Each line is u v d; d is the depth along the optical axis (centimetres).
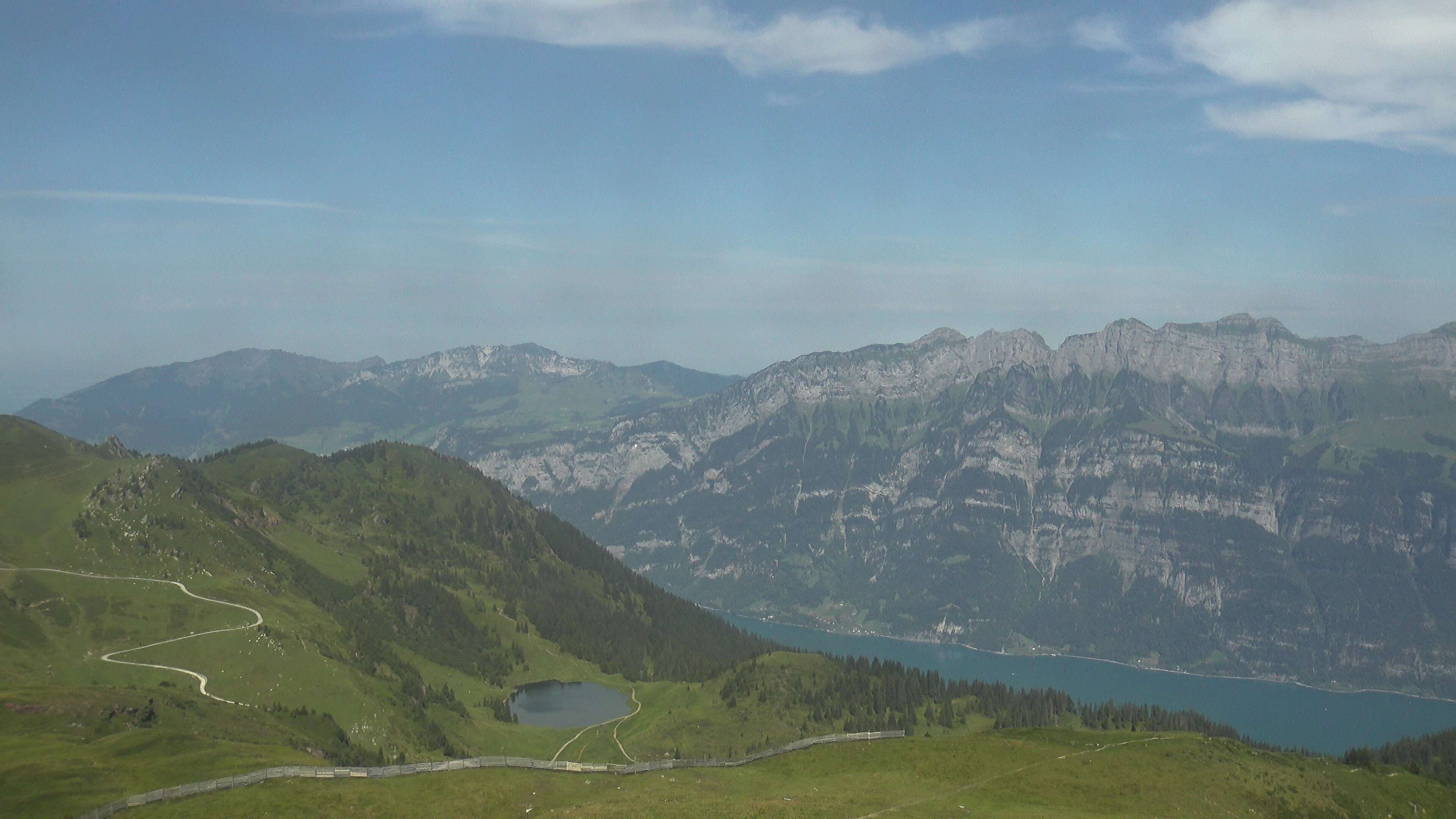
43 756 17750
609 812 16838
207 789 17112
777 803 17950
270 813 16238
